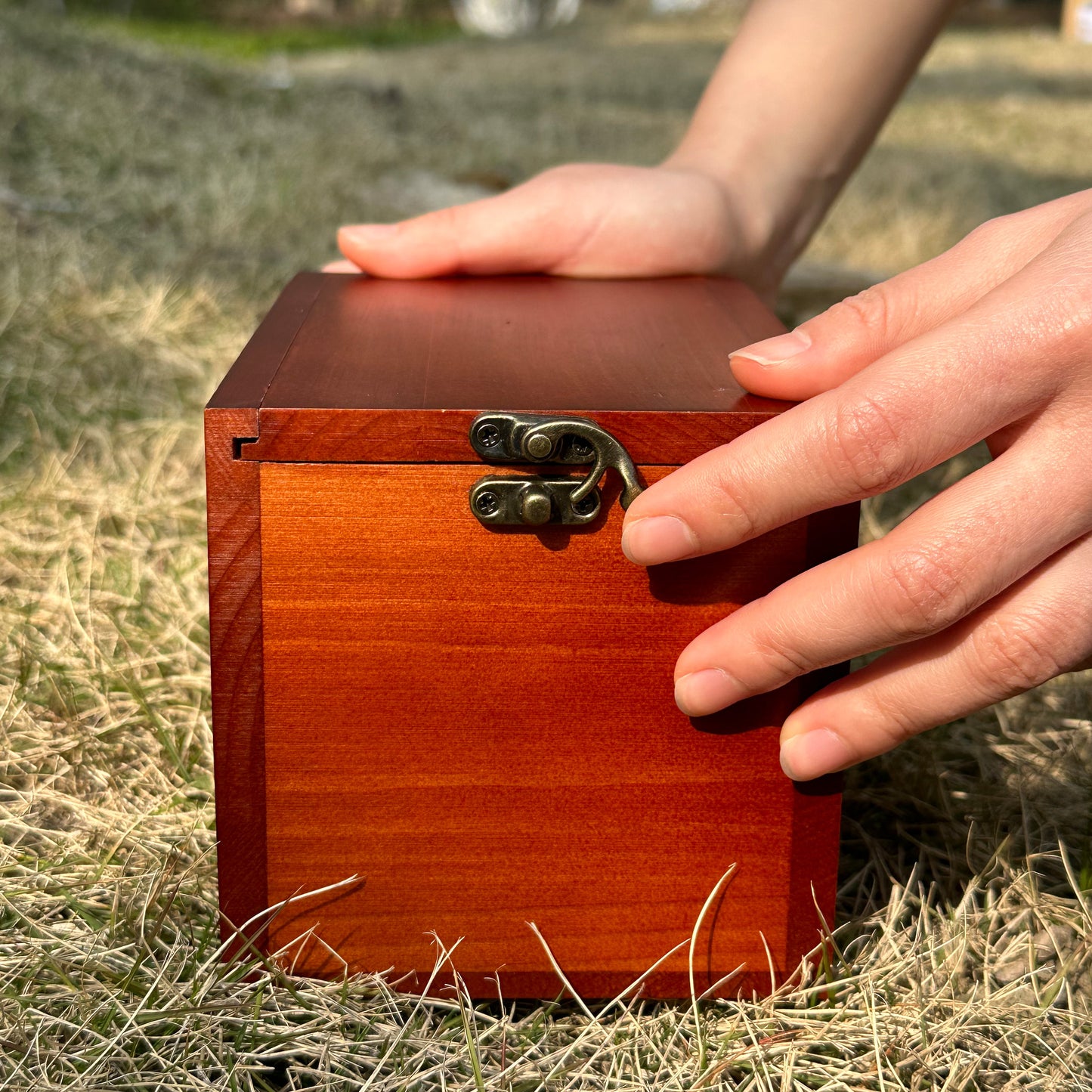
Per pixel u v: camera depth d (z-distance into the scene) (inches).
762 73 23.5
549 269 22.1
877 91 23.7
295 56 137.3
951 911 18.2
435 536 16.4
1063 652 15.9
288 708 16.7
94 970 17.1
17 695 20.3
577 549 16.5
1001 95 107.7
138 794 19.4
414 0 213.8
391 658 16.6
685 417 16.3
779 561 16.6
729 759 17.0
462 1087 16.3
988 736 21.0
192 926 17.6
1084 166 71.0
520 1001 17.6
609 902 17.2
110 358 29.9
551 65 130.6
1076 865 19.1
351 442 16.2
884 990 17.4
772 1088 16.7
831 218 51.6
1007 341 15.4
